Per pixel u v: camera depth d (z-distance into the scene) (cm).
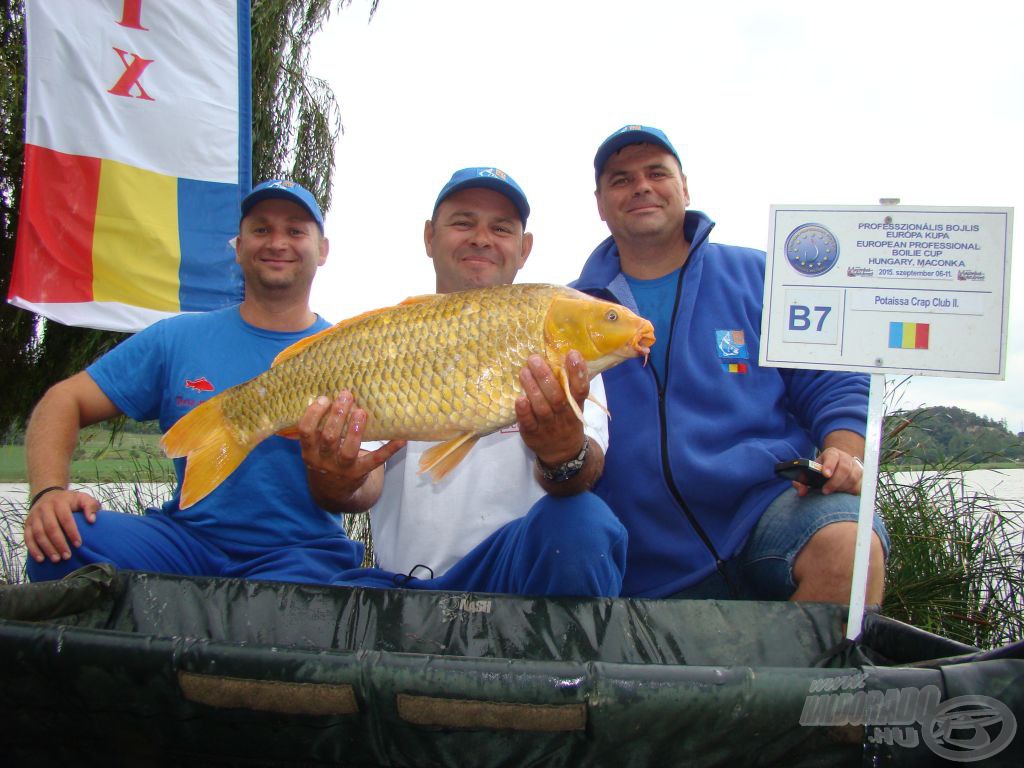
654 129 286
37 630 129
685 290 275
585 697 121
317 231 287
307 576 241
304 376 190
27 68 407
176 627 189
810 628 178
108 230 418
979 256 176
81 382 266
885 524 349
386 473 260
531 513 205
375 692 123
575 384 171
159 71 432
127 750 136
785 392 277
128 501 466
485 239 272
